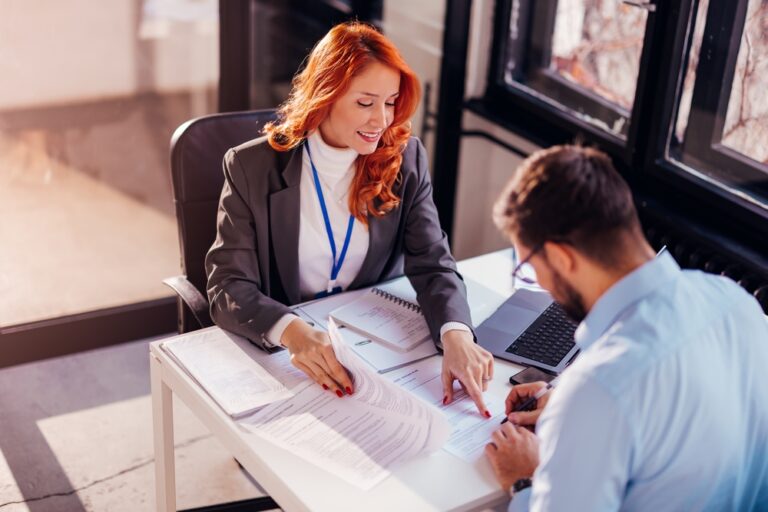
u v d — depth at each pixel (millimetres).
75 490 2494
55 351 3074
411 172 2127
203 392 1729
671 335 1247
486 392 1753
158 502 2088
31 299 3064
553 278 1309
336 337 1619
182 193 2174
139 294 3189
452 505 1468
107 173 3078
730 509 1396
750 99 2354
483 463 1562
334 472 1521
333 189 2057
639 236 1273
